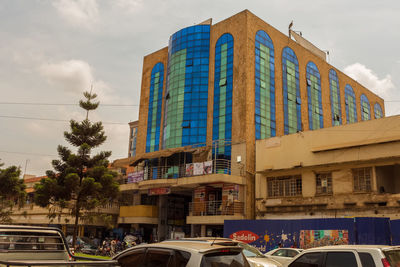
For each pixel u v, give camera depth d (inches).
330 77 1907.0
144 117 1812.3
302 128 1600.6
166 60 1804.9
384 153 940.6
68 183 992.2
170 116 1561.3
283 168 1135.0
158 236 1433.3
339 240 742.5
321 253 307.3
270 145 1203.9
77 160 1042.7
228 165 1327.5
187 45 1606.8
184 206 1557.6
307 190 1075.9
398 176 995.3
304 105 1657.2
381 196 909.2
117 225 1604.3
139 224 1560.0
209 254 239.5
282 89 1558.8
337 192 1010.7
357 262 282.2
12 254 278.7
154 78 1834.4
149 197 1539.1
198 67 1550.2
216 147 1391.5
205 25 1601.9
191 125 1483.8
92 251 1296.8
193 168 1286.9
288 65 1631.4
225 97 1440.7
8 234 284.0
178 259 242.1
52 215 1061.1
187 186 1310.3
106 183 1052.5
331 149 1040.2
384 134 954.1
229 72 1461.6
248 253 443.8
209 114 1470.2
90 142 1083.9
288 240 829.8
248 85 1389.0
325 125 1759.4
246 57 1419.8
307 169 1089.4
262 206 1169.4
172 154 1393.9
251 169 1285.7
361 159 975.6
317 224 786.2
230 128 1381.6
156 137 1696.6
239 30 1482.5
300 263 316.8
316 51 1895.9
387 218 714.2
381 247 288.4
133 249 276.5
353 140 1008.2
